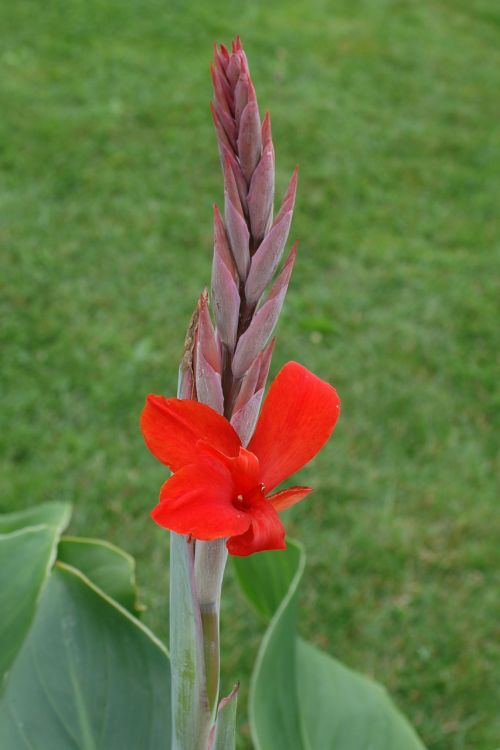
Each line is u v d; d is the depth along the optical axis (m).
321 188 5.21
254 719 1.61
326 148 5.64
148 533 3.07
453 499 3.40
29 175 4.81
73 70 5.96
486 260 4.81
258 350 0.88
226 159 0.83
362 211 5.07
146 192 4.86
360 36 7.39
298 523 3.21
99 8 6.88
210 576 0.96
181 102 5.79
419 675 2.81
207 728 1.04
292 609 1.69
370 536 3.20
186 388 0.93
